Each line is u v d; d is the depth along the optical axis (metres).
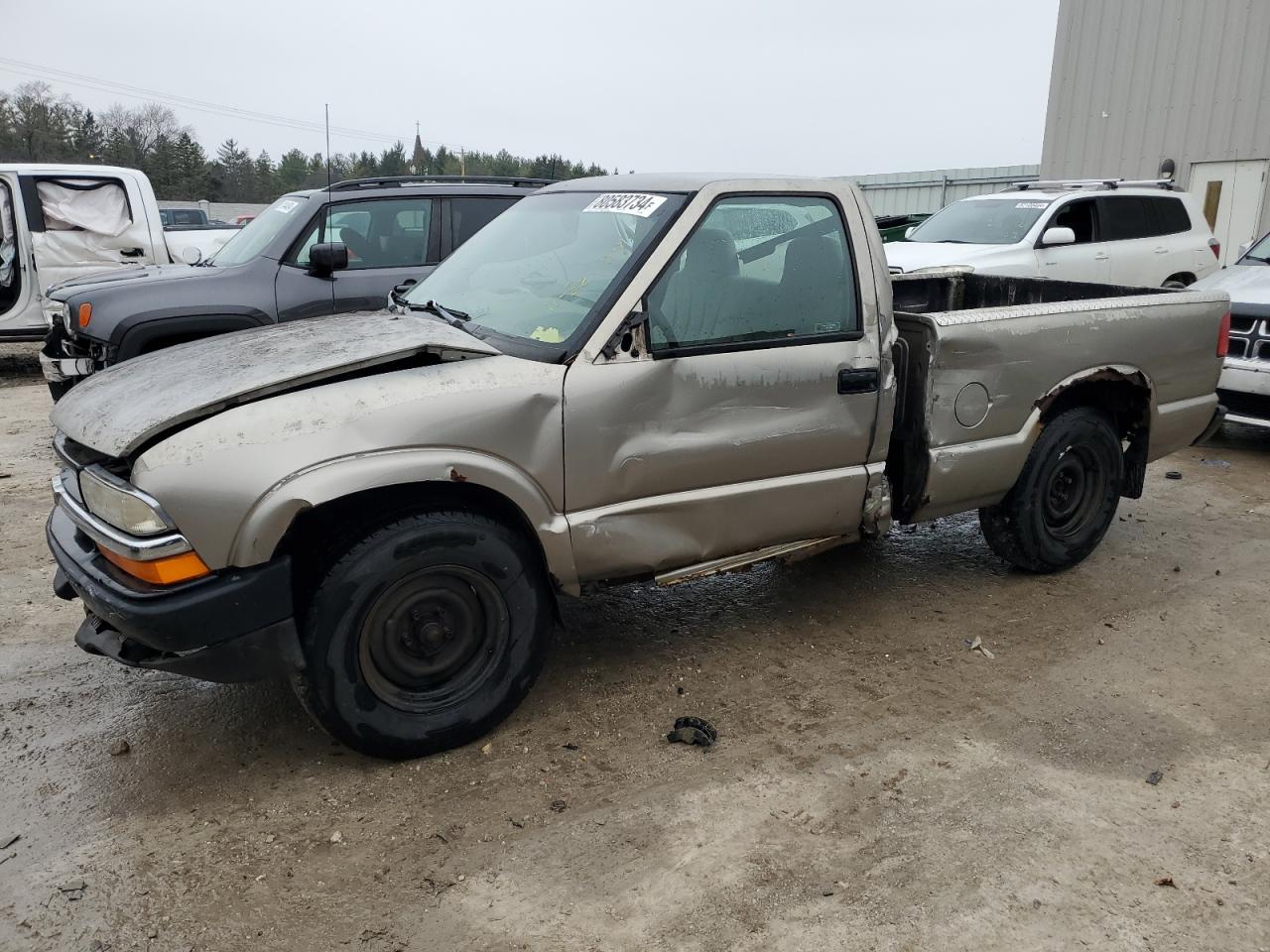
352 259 7.18
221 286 6.73
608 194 3.86
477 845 2.81
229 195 72.69
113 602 2.75
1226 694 3.71
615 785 3.10
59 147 63.00
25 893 2.60
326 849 2.79
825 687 3.74
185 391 2.98
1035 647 4.10
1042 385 4.32
